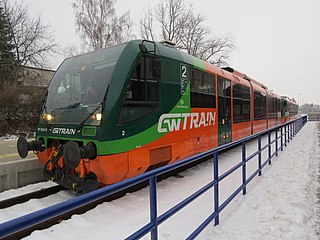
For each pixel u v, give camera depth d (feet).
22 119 60.59
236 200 15.56
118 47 16.85
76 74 18.11
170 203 15.76
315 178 20.27
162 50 18.93
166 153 18.80
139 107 16.44
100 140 14.37
